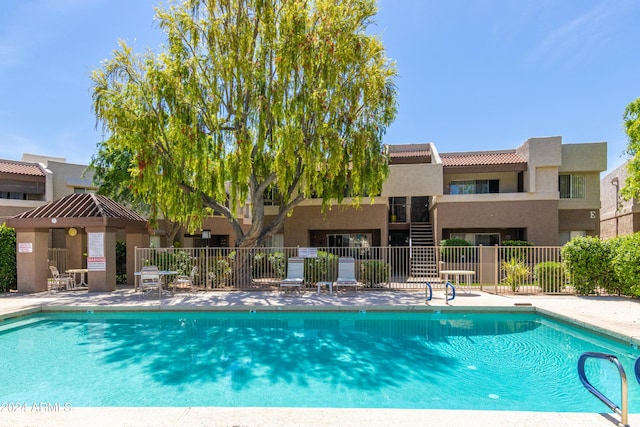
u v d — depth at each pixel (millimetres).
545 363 6602
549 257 14125
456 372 6172
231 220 15070
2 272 13484
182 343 7918
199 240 24438
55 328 9250
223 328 9219
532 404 4992
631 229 21016
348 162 14492
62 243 22375
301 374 6102
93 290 13609
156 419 3832
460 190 21094
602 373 6086
